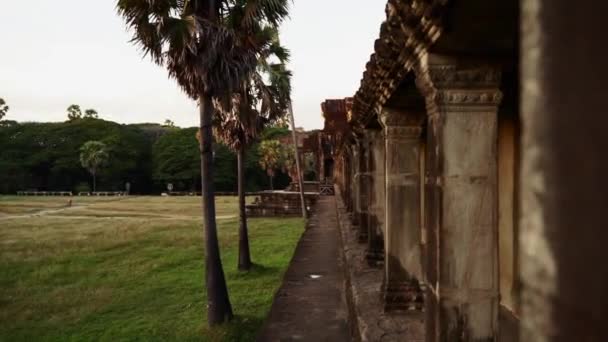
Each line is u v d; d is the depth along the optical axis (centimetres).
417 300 509
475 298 273
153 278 1338
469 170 277
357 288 614
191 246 1930
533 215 61
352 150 1368
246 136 1342
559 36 56
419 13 243
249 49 884
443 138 277
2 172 7288
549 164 58
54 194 7344
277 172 7306
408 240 523
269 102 1257
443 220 276
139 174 7806
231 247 1855
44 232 2523
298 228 2412
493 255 275
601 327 52
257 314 966
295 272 983
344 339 590
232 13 875
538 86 59
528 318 63
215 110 1246
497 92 275
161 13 742
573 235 55
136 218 3403
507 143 398
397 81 407
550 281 58
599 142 52
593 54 53
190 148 7519
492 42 256
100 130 7906
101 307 1057
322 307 729
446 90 275
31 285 1288
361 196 1002
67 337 871
